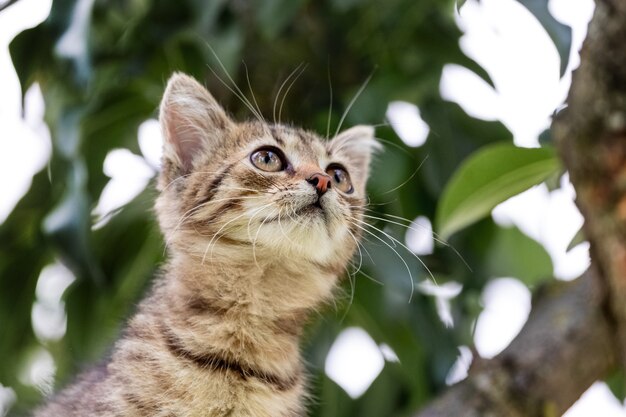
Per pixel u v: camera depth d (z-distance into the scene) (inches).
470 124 33.0
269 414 30.0
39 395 33.1
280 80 33.1
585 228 25.1
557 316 29.3
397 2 32.6
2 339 33.7
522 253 33.8
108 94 32.5
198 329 30.0
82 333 33.0
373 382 33.4
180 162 31.5
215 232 30.6
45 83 32.3
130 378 29.6
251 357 30.1
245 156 31.2
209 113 31.9
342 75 33.1
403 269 31.9
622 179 24.7
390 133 33.2
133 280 33.1
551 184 31.6
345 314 32.6
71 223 31.0
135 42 32.2
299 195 30.7
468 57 33.0
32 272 33.4
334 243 31.2
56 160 32.0
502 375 29.2
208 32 31.9
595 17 24.8
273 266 30.6
